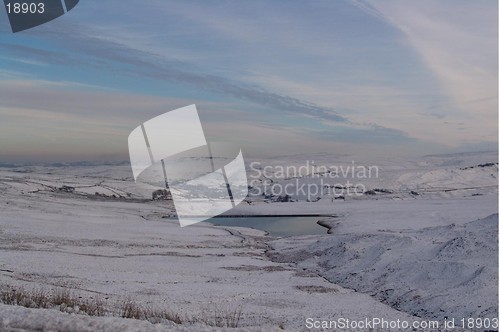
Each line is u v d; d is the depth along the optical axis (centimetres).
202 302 2003
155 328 859
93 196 11219
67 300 1342
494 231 2762
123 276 2645
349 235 4047
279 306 2003
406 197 14812
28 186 10706
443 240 3106
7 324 809
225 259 3694
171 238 5059
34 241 4003
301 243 4591
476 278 2117
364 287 2591
